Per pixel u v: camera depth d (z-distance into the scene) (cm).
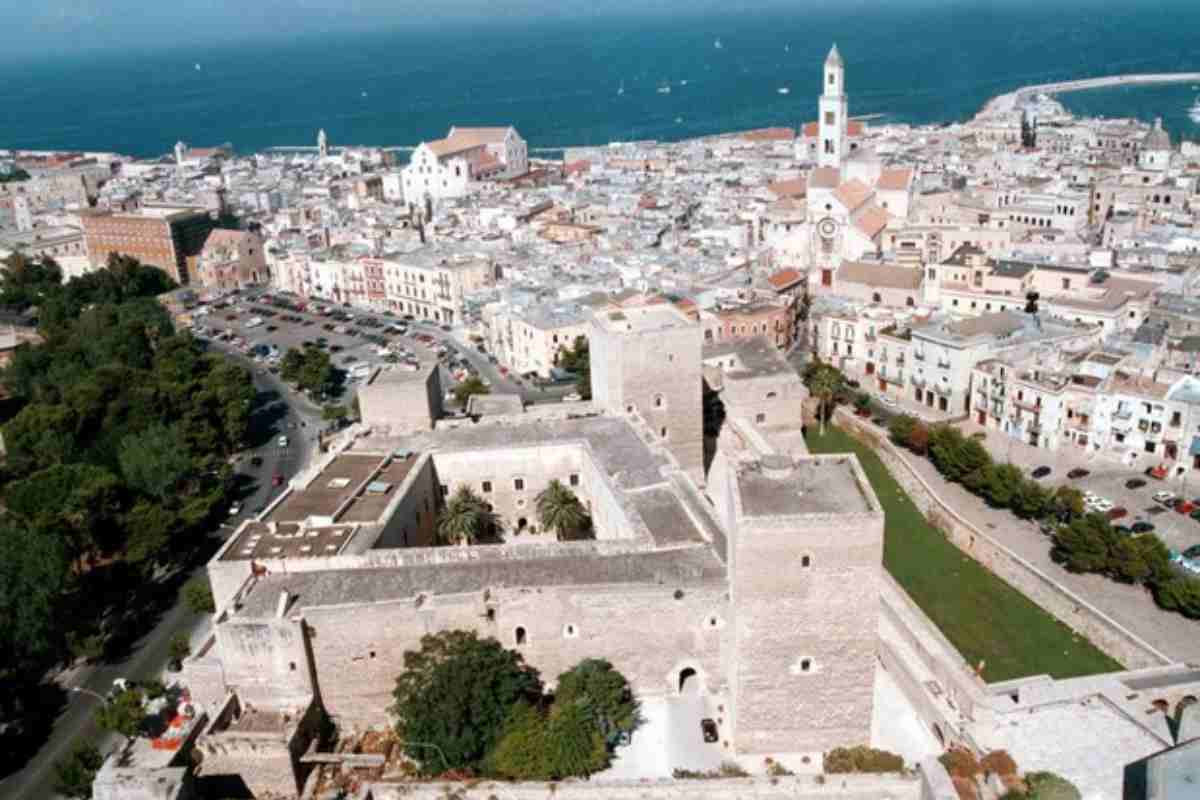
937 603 15238
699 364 16225
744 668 10419
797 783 9669
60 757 12750
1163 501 17088
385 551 12181
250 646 11188
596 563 11938
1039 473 18450
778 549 9994
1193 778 6894
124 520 17138
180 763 10538
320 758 10800
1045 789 9188
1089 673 13412
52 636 14112
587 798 9831
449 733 10581
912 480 18900
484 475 15425
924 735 11044
